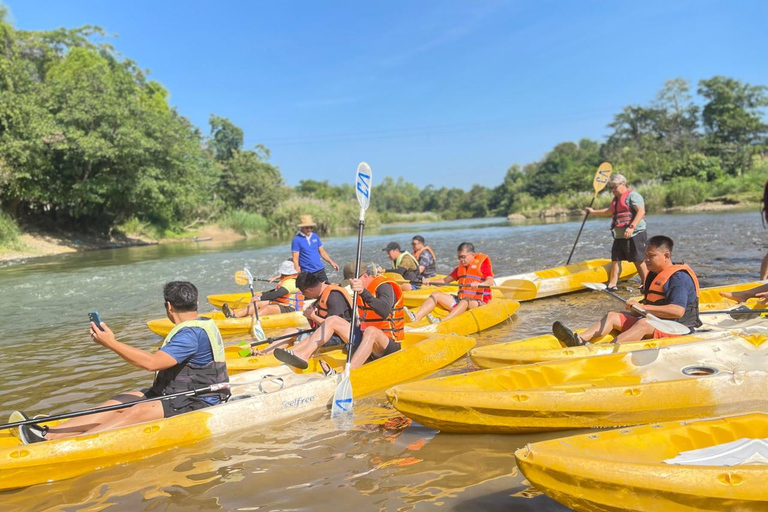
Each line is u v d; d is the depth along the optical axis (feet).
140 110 97.50
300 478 10.96
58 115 88.79
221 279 46.21
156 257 71.41
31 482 11.28
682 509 7.72
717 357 14.21
